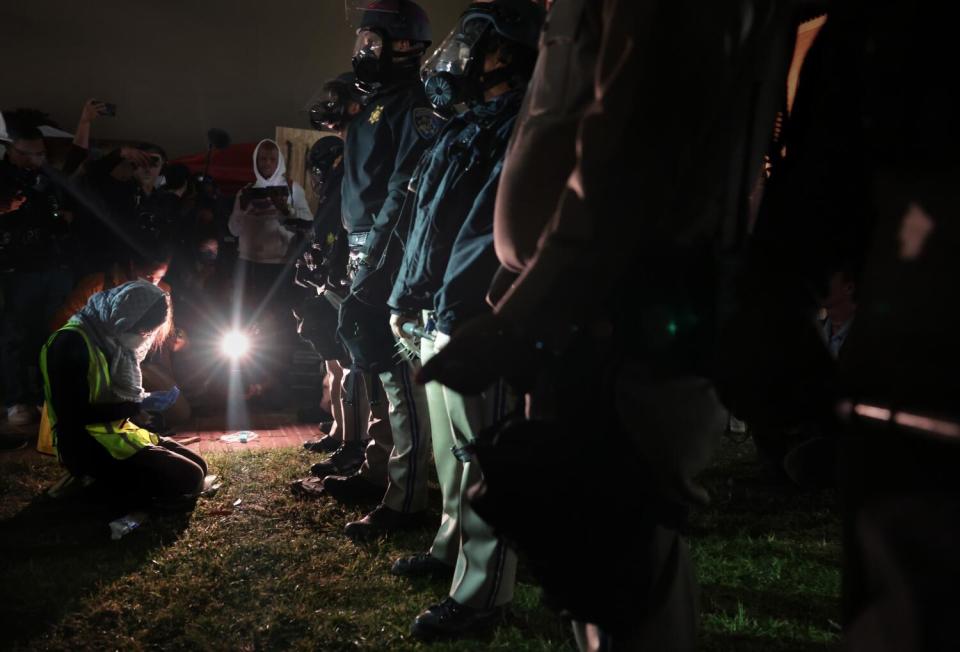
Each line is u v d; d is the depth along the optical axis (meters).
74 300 5.82
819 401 1.26
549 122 1.60
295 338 7.58
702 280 1.45
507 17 2.54
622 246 1.33
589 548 1.44
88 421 4.10
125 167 6.58
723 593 3.21
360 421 4.89
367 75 3.75
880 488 1.06
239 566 3.52
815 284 1.35
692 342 1.44
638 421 1.43
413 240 2.88
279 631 2.95
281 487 4.68
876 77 1.11
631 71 1.30
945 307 0.99
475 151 2.67
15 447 5.64
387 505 3.95
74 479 4.42
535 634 2.88
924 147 1.04
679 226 1.41
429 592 3.24
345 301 3.70
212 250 7.71
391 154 3.76
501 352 1.41
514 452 1.44
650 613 1.52
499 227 1.68
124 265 5.93
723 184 1.41
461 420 2.72
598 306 1.36
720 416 1.54
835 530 3.95
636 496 1.45
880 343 1.06
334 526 4.05
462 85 2.66
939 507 0.92
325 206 4.71
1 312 6.24
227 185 10.58
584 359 1.44
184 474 4.20
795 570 3.41
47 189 6.32
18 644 2.87
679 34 1.32
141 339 4.24
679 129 1.33
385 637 2.88
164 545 3.79
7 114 6.22
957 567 0.87
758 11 1.39
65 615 3.07
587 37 1.57
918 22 1.06
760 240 1.35
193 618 3.06
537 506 1.44
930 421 0.99
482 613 2.86
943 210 1.01
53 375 4.12
